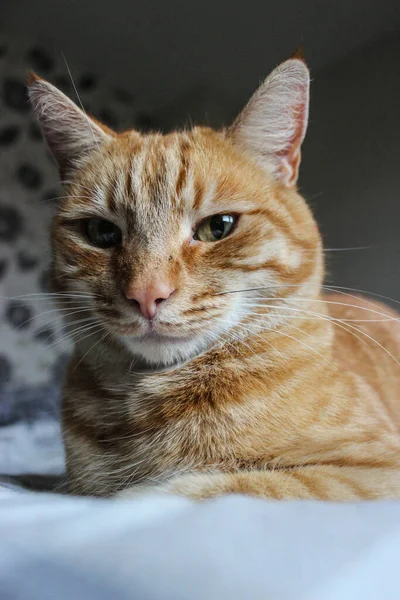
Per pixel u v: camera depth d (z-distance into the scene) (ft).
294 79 0.96
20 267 2.26
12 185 2.24
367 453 0.80
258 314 0.89
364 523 0.58
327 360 0.91
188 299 0.85
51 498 0.71
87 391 0.94
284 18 1.79
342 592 0.45
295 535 0.55
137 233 0.89
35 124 2.29
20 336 2.24
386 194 1.89
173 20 1.88
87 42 2.13
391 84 1.86
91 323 0.93
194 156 0.93
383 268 1.89
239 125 0.97
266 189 0.94
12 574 0.50
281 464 0.79
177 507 0.64
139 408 0.87
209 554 0.51
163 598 0.44
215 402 0.84
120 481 0.87
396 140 1.85
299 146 0.99
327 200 2.05
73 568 0.50
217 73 2.22
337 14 1.76
